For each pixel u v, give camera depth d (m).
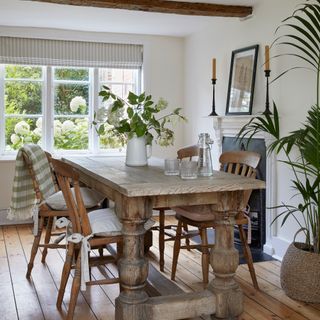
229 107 4.59
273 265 3.67
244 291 3.10
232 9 4.18
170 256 3.93
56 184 3.86
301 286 2.90
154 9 4.01
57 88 5.47
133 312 2.30
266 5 4.02
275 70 3.90
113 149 5.71
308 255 2.91
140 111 3.20
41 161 3.38
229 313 2.49
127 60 5.60
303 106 3.54
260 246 4.15
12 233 4.79
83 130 5.61
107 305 2.86
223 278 2.51
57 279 3.34
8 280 3.30
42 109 5.43
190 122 5.70
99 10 4.47
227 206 2.48
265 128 3.36
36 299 2.95
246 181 2.42
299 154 3.55
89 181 3.06
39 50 5.22
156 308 2.34
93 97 5.59
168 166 2.67
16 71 5.30
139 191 2.16
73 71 5.52
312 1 3.43
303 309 2.80
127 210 2.29
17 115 5.34
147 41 5.66
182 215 3.17
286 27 3.74
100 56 5.47
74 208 2.53
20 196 3.38
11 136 5.34
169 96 5.83
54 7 4.34
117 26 5.18
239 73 4.43
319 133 2.84
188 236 3.36
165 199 2.37
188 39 5.70
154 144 5.77
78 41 5.37
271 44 3.96
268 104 3.79
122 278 2.34
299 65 3.58
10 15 4.64
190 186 2.26
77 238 2.51
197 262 3.76
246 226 4.19
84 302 2.90
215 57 5.00
